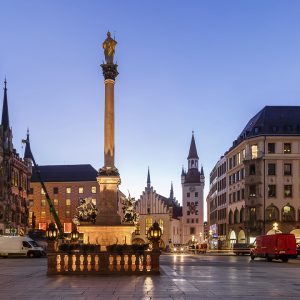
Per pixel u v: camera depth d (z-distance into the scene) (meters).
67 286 23.02
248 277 29.27
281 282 25.77
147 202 165.62
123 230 49.34
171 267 40.50
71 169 158.00
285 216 93.81
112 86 50.50
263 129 97.44
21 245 69.88
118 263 30.80
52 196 153.75
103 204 49.97
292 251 56.53
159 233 31.00
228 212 111.81
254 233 93.81
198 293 20.36
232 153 109.81
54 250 30.88
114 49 51.69
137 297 18.91
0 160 95.31
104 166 50.16
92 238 49.56
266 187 94.56
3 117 107.38
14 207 104.88
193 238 176.50
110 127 50.03
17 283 24.64
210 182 154.25
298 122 98.38
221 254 92.56
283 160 94.94
